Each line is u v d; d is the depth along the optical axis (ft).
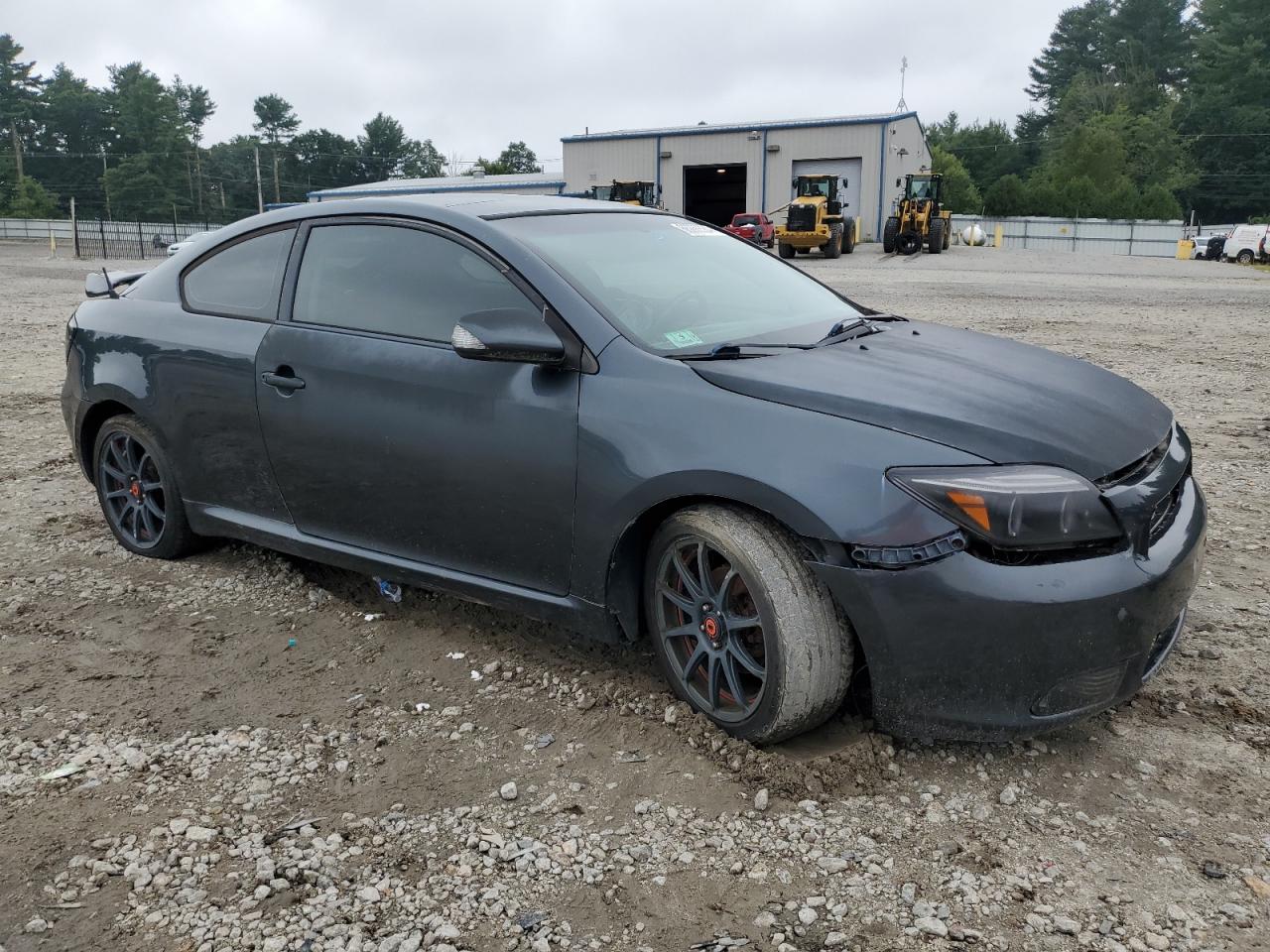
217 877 7.98
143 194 377.71
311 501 12.48
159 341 13.78
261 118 462.19
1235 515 16.72
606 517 9.86
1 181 382.42
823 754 9.45
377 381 11.46
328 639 12.29
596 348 10.13
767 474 8.82
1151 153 312.71
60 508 17.60
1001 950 7.11
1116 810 8.68
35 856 8.23
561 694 10.80
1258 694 10.57
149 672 11.44
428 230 11.69
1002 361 10.96
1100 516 8.52
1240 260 140.67
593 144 163.43
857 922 7.41
